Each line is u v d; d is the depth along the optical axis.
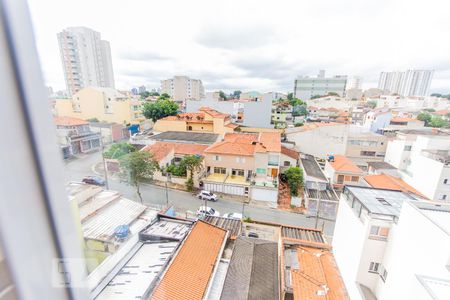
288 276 8.09
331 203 14.38
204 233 8.90
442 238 4.91
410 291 4.53
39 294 0.90
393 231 6.62
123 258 6.85
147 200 14.02
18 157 0.80
